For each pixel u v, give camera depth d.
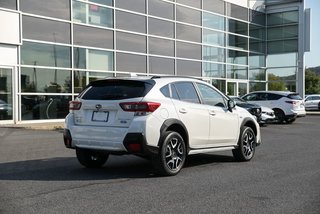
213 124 9.10
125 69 23.55
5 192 6.71
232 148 9.72
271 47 37.12
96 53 22.06
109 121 7.89
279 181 7.65
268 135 16.77
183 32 27.56
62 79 20.50
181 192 6.75
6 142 13.28
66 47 20.70
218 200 6.26
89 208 5.80
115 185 7.25
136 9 24.20
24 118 19.03
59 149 11.86
